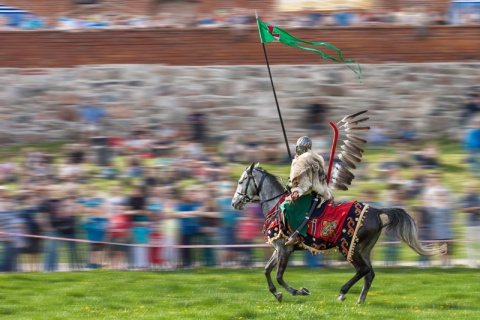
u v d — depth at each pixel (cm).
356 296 3238
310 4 7462
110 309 3012
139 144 6131
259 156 6147
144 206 4059
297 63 7075
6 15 7544
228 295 3262
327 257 4025
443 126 6931
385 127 6925
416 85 7031
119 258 3991
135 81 7062
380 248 4184
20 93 7050
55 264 3928
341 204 3011
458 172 5669
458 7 7394
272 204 3133
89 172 5472
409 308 2944
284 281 3384
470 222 4072
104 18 7581
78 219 4006
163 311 2931
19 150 6662
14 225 3950
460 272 3834
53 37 7144
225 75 7050
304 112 6950
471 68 7044
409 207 4172
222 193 4150
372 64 7088
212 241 3984
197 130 6806
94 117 6962
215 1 7569
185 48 7144
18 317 2873
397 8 7419
